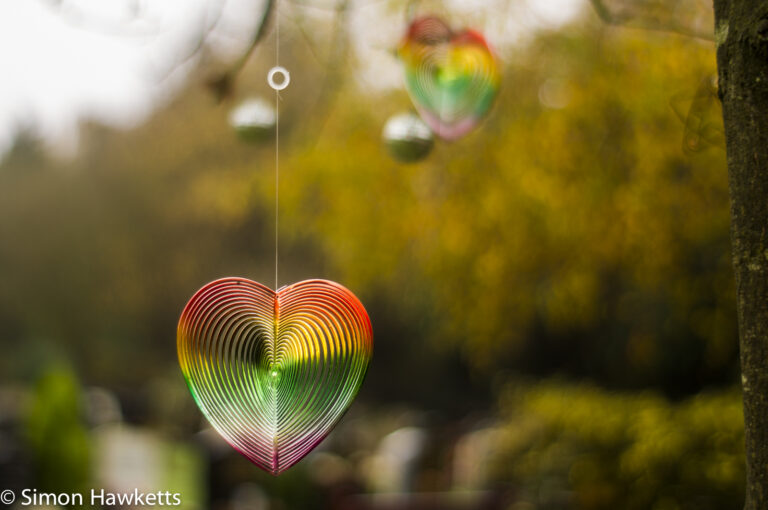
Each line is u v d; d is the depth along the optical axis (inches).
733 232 68.7
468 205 277.3
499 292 286.7
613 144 260.7
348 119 288.8
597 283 292.0
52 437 319.3
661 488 249.8
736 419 238.7
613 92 255.1
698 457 243.9
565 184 262.5
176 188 640.4
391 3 268.5
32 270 912.9
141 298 751.1
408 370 757.9
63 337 932.6
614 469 269.9
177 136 516.7
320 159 288.8
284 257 635.5
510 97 274.8
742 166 67.7
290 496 311.1
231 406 82.5
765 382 65.1
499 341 300.8
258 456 82.6
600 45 256.2
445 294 300.8
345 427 530.6
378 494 314.5
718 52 71.5
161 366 957.2
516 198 271.0
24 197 933.8
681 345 338.0
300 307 84.7
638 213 255.6
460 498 300.4
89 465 332.2
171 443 636.7
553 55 275.9
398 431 519.2
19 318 999.0
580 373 446.3
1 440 395.5
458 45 147.6
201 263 685.3
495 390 494.0
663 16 221.1
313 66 363.6
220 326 82.8
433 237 291.3
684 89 219.8
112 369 961.5
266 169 349.7
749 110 67.4
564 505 292.2
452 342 345.1
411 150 150.1
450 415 674.2
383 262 297.9
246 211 420.5
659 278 271.1
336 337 84.7
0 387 935.7
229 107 296.7
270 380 84.2
